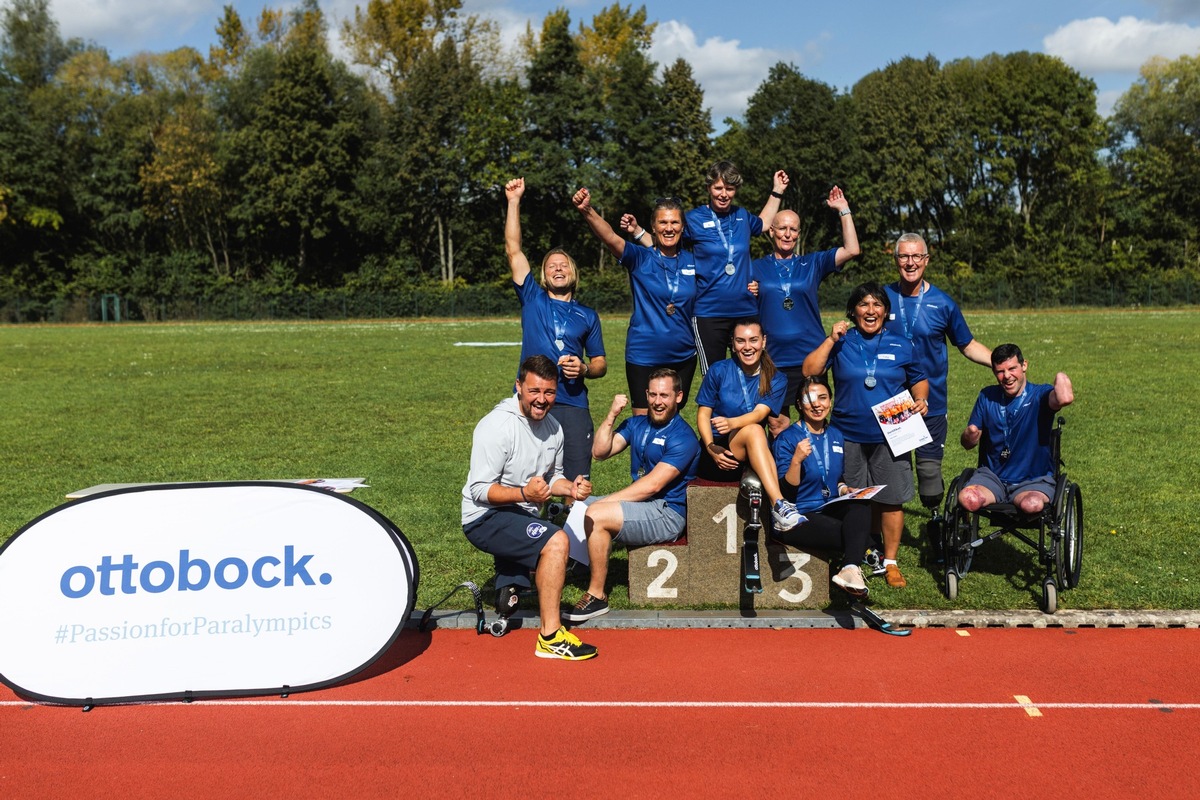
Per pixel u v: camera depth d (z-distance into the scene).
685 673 5.27
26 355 27.33
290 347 29.95
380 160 62.97
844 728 4.57
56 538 5.27
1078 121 66.94
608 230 6.85
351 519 5.49
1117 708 4.75
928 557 7.40
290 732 4.63
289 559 5.37
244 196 62.72
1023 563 7.16
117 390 18.09
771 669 5.31
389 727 4.66
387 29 67.19
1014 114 66.94
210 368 22.55
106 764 4.35
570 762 4.27
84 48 70.69
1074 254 64.62
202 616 5.21
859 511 5.97
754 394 6.42
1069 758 4.26
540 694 5.02
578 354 7.09
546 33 65.31
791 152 63.88
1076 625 5.91
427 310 57.69
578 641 5.55
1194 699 4.85
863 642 5.71
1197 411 13.72
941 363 7.34
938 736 4.48
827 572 6.25
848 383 6.75
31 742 4.58
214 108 68.06
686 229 7.16
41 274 62.44
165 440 12.57
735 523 6.27
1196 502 8.76
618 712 4.78
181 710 4.91
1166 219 67.12
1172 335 29.08
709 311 7.13
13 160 60.69
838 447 6.55
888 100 65.81
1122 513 8.44
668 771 4.18
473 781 4.12
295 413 14.84
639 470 6.62
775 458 6.52
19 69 67.62
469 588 6.14
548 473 6.04
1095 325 36.00
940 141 65.94
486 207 65.31
